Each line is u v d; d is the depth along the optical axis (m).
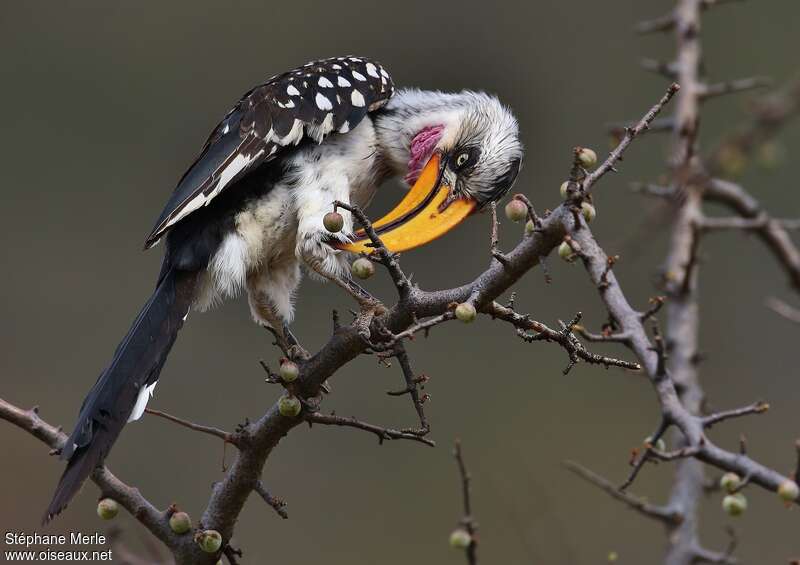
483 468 12.05
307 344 12.66
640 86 14.33
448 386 12.67
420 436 5.47
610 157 5.22
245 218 6.86
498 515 11.19
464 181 7.72
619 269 12.41
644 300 12.38
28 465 11.98
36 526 11.58
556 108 14.38
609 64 14.42
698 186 7.54
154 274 13.89
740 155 7.88
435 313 5.53
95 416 5.94
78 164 14.34
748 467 5.19
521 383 12.74
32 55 14.56
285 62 14.88
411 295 5.52
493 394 12.57
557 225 5.28
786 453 11.76
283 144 6.91
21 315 13.36
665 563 6.77
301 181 6.93
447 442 12.23
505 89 14.46
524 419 12.55
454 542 6.32
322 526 11.41
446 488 11.75
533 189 14.16
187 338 12.34
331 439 11.95
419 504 11.62
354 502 11.53
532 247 5.28
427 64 14.75
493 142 7.73
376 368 12.27
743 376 12.30
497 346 12.83
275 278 7.16
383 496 11.55
